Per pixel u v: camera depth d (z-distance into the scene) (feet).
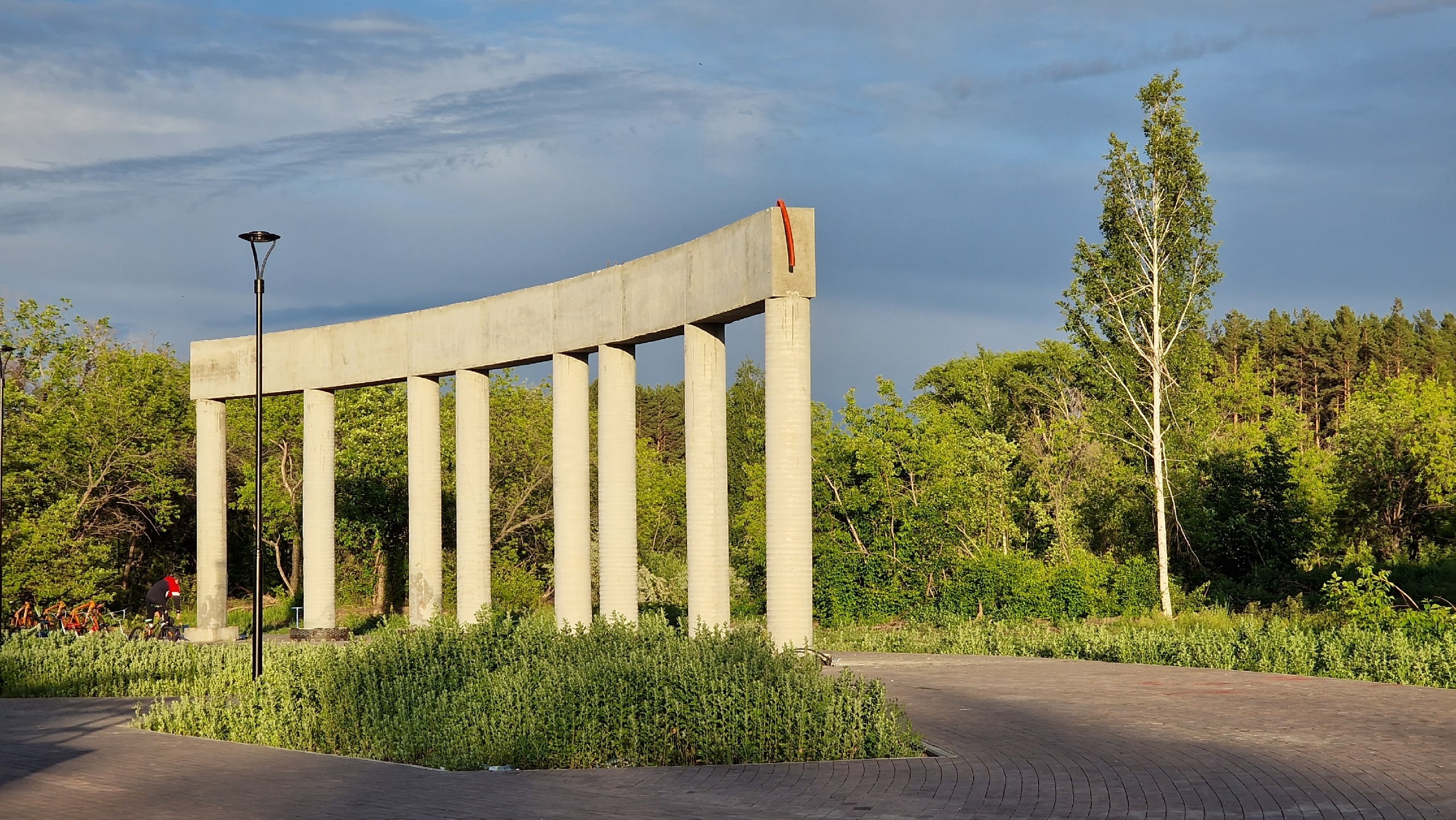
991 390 216.13
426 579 88.58
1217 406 191.31
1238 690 53.16
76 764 39.58
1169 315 129.39
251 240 61.05
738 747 38.09
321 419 94.84
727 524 69.97
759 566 153.48
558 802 31.89
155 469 140.36
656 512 167.32
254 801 32.76
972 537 146.82
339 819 30.14
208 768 38.55
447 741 41.16
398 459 140.87
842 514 149.69
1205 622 103.14
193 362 100.99
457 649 53.78
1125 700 50.16
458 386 86.17
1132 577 128.47
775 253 61.31
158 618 100.42
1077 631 92.32
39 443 133.28
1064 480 148.97
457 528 86.43
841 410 149.89
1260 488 141.69
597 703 40.68
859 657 75.10
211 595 99.50
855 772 35.27
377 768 38.14
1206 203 127.44
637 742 39.11
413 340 89.20
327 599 93.81
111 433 137.59
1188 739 39.68
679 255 70.08
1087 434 141.59
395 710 45.57
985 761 36.35
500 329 83.71
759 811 30.32
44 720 52.75
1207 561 138.51
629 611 75.72
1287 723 42.83
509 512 145.59
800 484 61.21
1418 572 129.08
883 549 144.36
